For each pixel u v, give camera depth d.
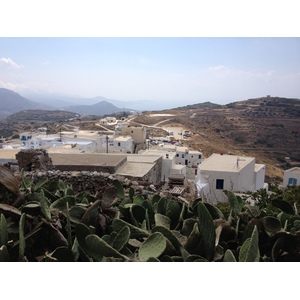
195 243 2.60
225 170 14.59
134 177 11.41
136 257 2.53
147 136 54.03
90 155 14.53
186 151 35.41
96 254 2.53
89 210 3.12
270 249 2.80
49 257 2.43
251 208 3.34
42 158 10.98
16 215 2.82
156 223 3.19
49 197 4.01
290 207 3.68
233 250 2.84
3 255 2.30
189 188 12.16
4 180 3.23
